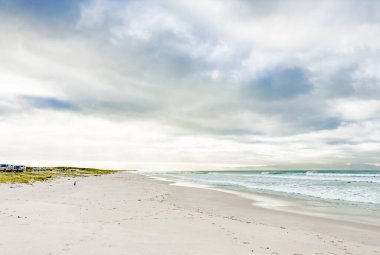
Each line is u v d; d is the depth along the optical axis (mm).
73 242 10000
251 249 10664
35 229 11789
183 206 24625
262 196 35625
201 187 51188
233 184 61781
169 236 11914
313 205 27375
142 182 64688
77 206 19938
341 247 11969
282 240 12555
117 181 65000
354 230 16422
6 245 9328
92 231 11883
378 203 28984
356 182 68375
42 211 16875
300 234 14273
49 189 34125
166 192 38750
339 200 31562
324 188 49375
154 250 9656
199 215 18484
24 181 43406
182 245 10547
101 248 9492
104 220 14961
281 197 34500
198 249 10141
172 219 16328
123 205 21984
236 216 20547
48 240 10102
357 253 11125
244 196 35500
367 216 21156
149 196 31516
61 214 16125
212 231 13453
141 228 13289
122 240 10695
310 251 10977
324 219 19891
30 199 23328
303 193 39906
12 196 24891
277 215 21453
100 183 53625
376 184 60031
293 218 20203
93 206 20500
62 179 59625
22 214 15477
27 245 9414
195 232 13039
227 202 29250
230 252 10016
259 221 18766
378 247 12414
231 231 13719
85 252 8953
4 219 13766
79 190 35188
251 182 70500
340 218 20281
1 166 89500
